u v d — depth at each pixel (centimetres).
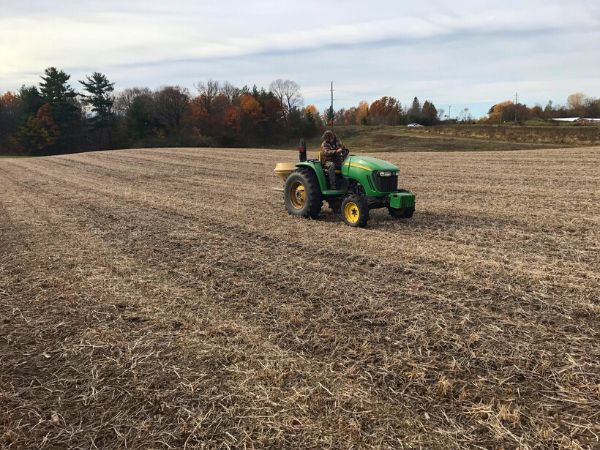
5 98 8781
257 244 766
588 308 477
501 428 304
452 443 293
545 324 446
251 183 1684
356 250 707
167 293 548
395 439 297
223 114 7544
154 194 1423
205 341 428
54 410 337
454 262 634
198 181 1788
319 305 502
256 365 385
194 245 768
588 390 343
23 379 377
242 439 301
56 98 6675
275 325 457
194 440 302
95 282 593
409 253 681
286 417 320
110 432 314
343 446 292
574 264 622
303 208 970
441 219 943
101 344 429
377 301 505
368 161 875
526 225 872
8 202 1310
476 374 366
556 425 308
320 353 403
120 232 880
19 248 776
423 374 364
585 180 1406
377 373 369
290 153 3222
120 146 6894
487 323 448
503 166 1878
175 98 7619
